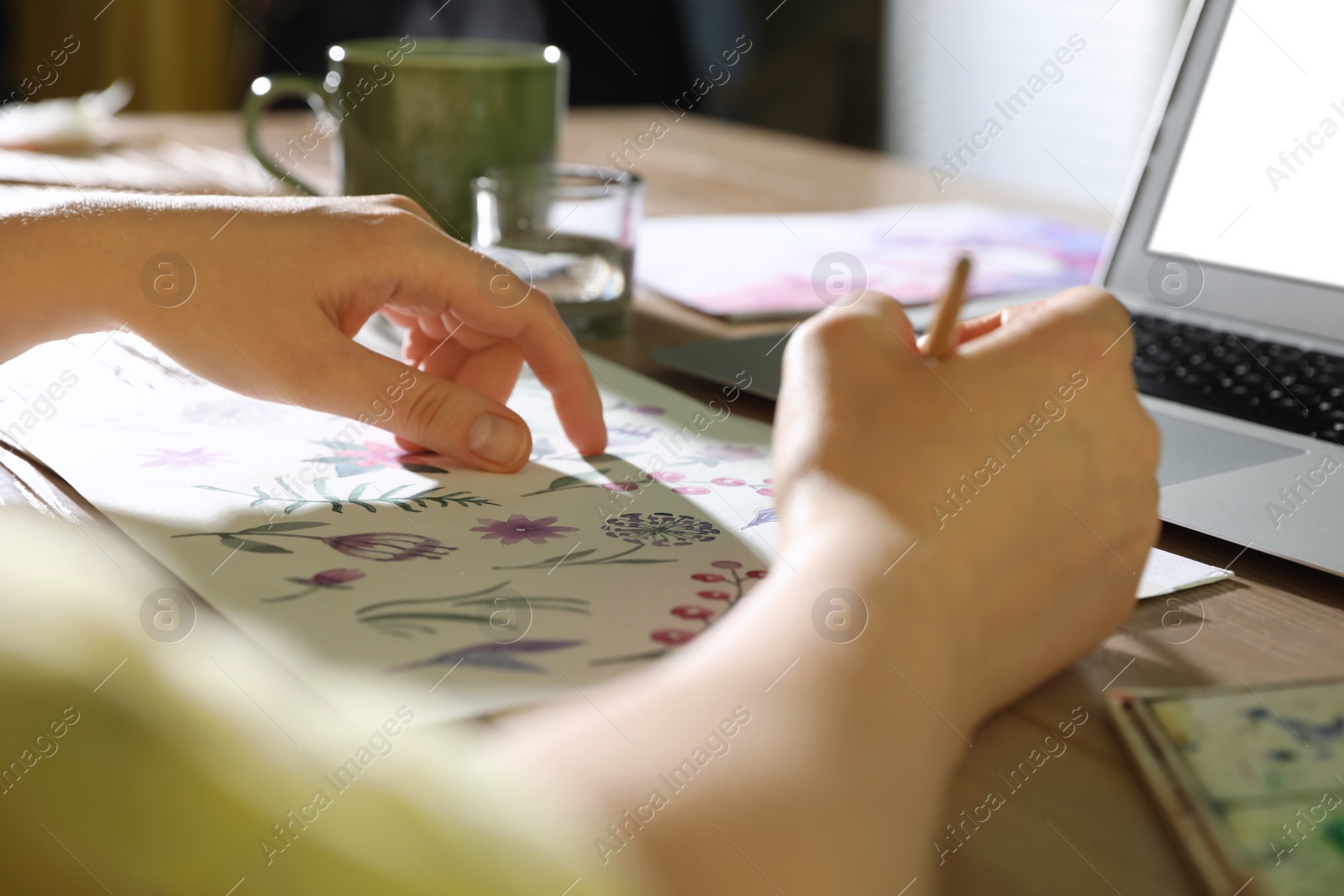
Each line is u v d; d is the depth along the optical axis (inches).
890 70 116.8
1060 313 15.0
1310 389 24.1
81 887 6.6
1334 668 14.1
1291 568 17.0
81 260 20.3
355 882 6.8
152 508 17.1
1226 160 29.5
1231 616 15.4
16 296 19.9
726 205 47.0
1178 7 97.2
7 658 7.1
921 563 11.8
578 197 28.5
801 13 113.3
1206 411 22.9
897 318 15.5
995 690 12.8
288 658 12.8
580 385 20.7
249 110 36.8
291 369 19.8
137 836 6.7
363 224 20.8
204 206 21.4
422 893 7.0
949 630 11.5
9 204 21.7
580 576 15.6
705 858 8.3
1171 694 12.8
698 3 110.2
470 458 19.5
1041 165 110.4
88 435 20.3
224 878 6.6
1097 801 11.3
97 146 48.9
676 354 26.6
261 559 15.5
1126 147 103.4
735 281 34.6
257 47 106.2
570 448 21.1
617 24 108.3
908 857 9.1
